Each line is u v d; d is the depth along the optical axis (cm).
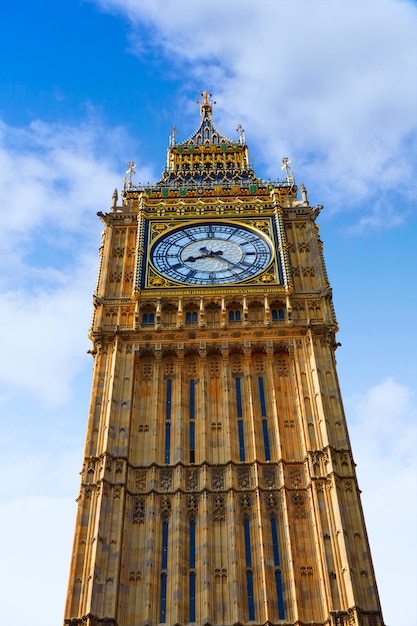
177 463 4528
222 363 5100
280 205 6175
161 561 4141
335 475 4356
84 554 4106
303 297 5441
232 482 4434
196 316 5356
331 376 4931
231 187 6656
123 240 6072
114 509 4278
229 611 3950
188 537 4244
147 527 4253
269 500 4381
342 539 4069
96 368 5053
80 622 3822
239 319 5325
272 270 5616
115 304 5441
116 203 6700
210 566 4097
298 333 5203
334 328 5222
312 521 4266
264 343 5141
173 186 6875
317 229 6156
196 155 7838
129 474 4475
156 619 3928
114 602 3897
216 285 5488
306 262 5819
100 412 4797
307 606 3950
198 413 4850
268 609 3916
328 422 4656
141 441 4694
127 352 5131
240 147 7906
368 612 3819
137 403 4906
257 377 5050
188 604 3978
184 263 5725
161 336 5212
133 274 5709
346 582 3925
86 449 4575
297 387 4922
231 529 4234
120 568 4047
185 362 5125
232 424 4750
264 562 4088
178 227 6009
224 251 5819
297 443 4669
